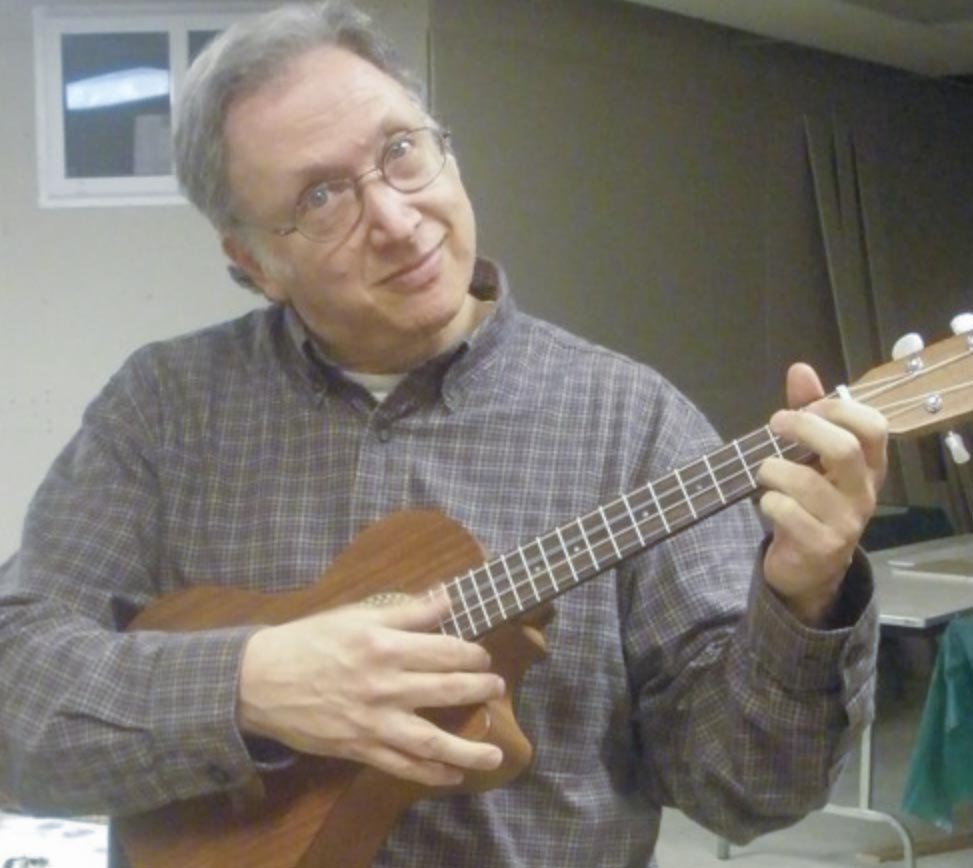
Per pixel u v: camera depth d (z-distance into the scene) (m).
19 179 4.39
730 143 5.83
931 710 3.59
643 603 1.40
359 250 1.40
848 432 1.12
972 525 6.47
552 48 4.98
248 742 1.38
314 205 1.40
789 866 4.04
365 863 1.39
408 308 1.41
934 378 1.18
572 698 1.40
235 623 1.45
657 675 1.40
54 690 1.42
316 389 1.51
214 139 1.45
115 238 4.41
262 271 1.51
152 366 1.62
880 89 6.71
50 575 1.54
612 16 5.24
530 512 1.43
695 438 1.45
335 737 1.27
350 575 1.43
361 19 1.47
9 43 4.33
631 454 1.43
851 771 4.79
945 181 7.20
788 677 1.24
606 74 5.22
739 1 5.18
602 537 1.29
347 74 1.41
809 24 5.58
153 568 1.56
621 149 5.29
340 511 1.47
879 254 6.48
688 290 5.62
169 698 1.35
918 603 3.82
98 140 4.37
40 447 4.48
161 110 4.34
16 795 1.48
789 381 1.21
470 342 1.47
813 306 6.30
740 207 5.89
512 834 1.39
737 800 1.33
